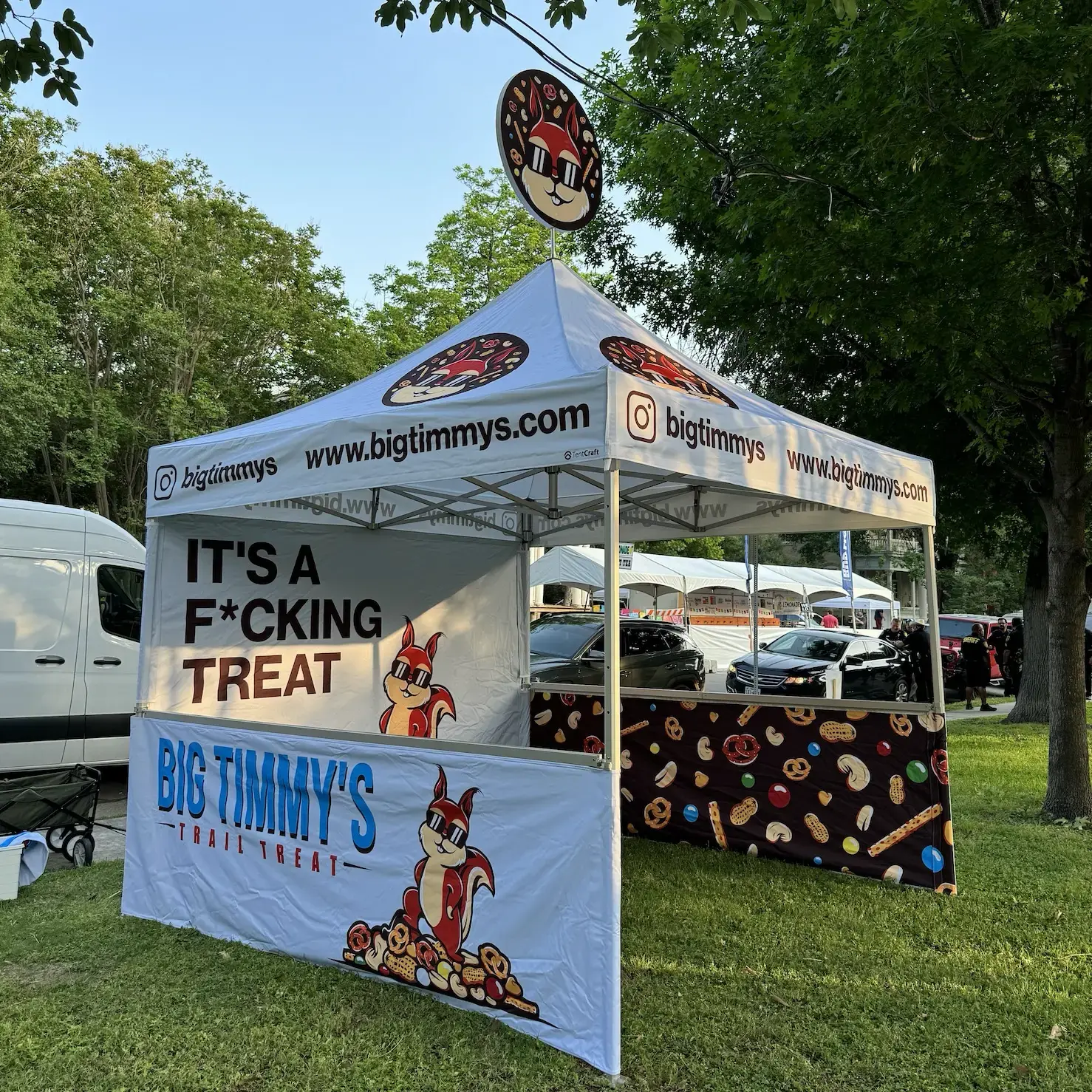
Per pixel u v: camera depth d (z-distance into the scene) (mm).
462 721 6840
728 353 11461
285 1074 2967
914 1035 3318
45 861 5066
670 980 3779
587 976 2998
